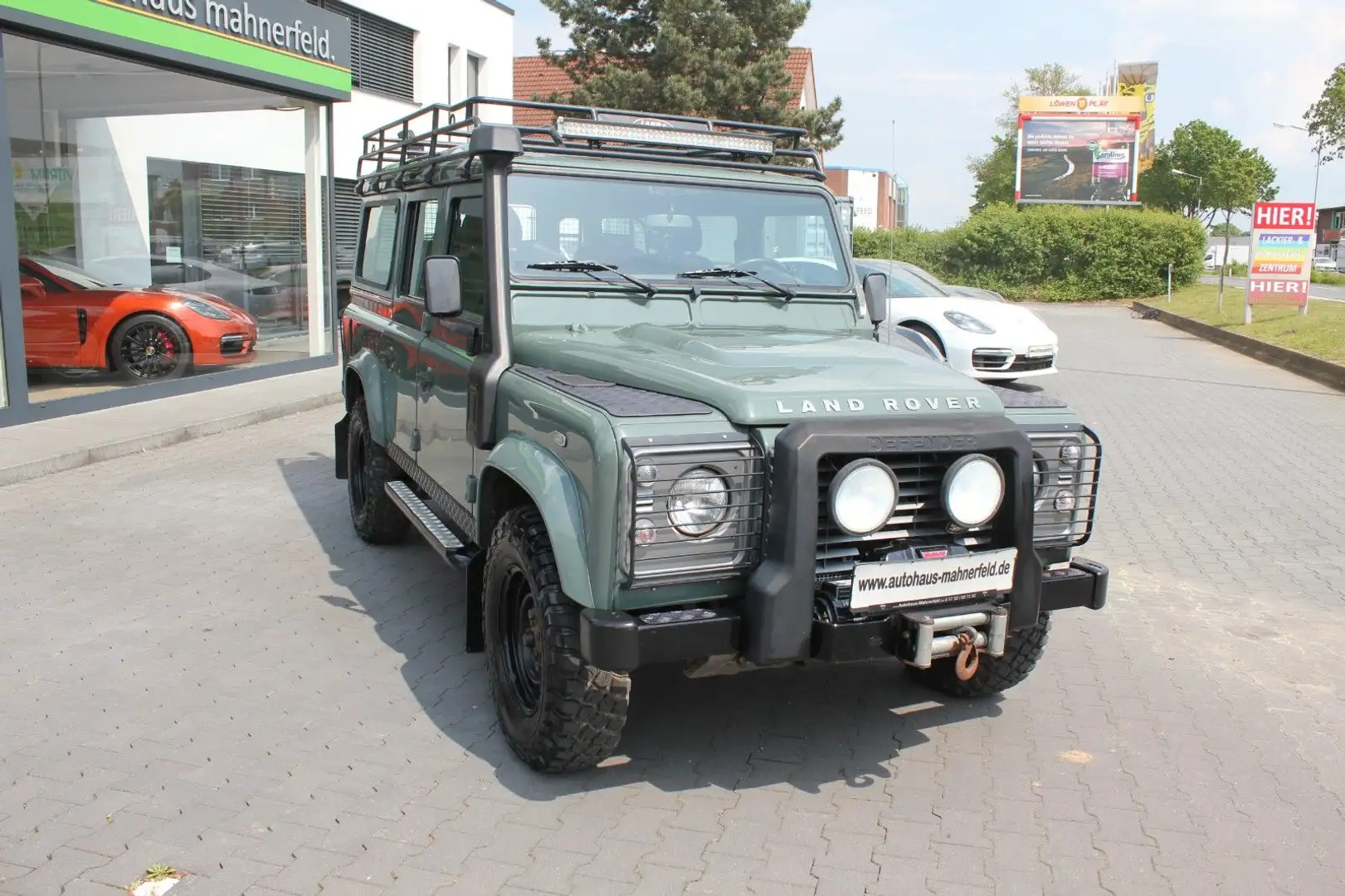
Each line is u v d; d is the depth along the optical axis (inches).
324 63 531.5
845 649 133.8
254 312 519.5
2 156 362.0
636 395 142.6
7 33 366.6
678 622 130.3
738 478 132.3
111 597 222.1
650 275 181.0
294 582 235.1
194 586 231.0
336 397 472.4
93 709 169.8
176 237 468.4
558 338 167.9
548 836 136.2
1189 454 393.4
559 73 1476.4
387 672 188.1
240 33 468.1
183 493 311.0
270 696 176.7
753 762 158.2
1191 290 1337.4
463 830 137.3
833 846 135.9
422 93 837.8
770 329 184.2
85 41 390.6
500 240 167.6
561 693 140.1
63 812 139.0
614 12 1229.7
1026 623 145.1
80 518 281.9
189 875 125.6
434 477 200.2
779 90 1226.0
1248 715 179.8
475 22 916.0
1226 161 2849.4
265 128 520.4
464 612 219.0
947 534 141.2
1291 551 276.1
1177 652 208.4
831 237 198.5
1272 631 220.1
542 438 148.2
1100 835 140.4
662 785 150.6
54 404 393.4
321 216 561.3
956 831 140.3
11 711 168.4
